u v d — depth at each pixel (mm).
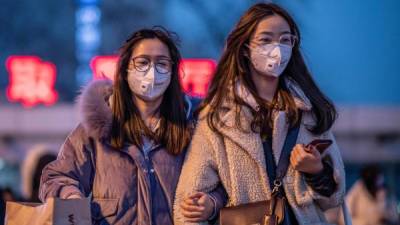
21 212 5785
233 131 5852
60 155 6148
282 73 6043
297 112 5891
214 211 5863
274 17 5879
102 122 6051
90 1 39531
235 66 5957
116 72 6164
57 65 39281
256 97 5891
